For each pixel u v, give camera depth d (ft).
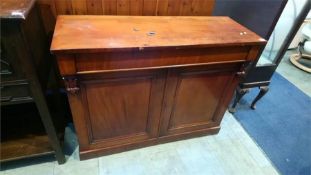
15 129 4.20
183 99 4.27
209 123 5.05
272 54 5.66
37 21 3.53
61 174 4.16
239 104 6.45
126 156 4.63
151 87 3.78
